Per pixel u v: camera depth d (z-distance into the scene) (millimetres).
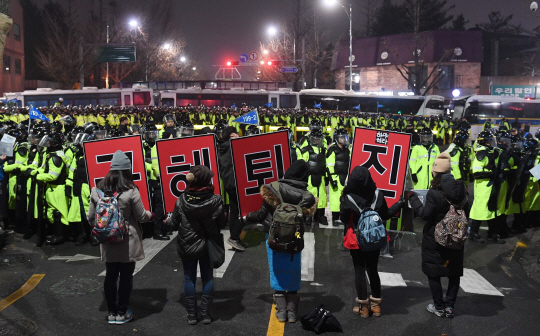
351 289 5723
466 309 5203
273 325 4727
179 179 6137
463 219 4730
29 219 7684
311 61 51750
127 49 41500
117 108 27531
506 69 50406
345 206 4828
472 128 28562
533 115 28203
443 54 43375
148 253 7105
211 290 4738
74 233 7641
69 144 7859
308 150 8852
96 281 5879
